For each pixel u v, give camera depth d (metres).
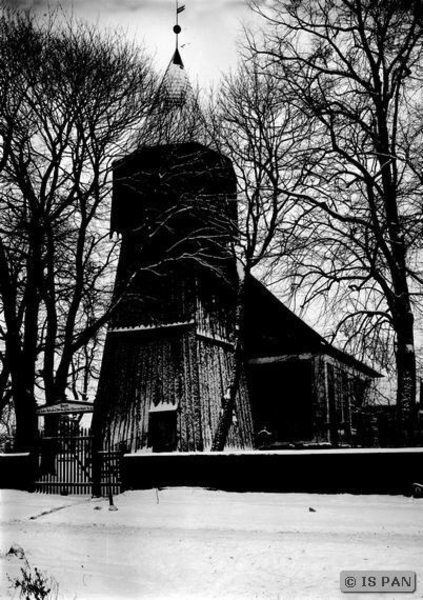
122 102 29.95
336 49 26.78
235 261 36.28
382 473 20.92
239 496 21.06
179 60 35.69
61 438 23.77
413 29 25.58
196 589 11.03
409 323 24.50
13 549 13.02
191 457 23.02
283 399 35.75
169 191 33.16
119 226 33.44
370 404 33.94
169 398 31.72
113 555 13.17
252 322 36.81
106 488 22.42
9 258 28.34
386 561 12.19
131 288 33.62
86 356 43.31
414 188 24.64
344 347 25.36
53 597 10.13
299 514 17.58
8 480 24.91
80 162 28.53
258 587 11.04
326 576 11.43
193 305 32.75
